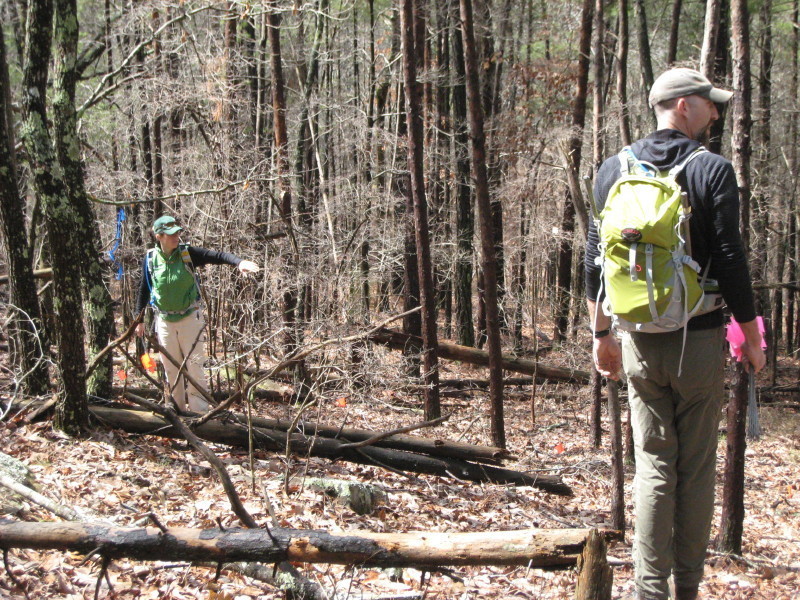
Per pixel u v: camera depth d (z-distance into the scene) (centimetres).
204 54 1293
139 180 1369
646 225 272
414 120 897
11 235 649
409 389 1159
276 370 535
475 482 686
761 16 1677
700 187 279
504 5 1916
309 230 1237
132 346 1067
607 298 293
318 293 1071
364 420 883
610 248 283
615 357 318
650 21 1923
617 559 522
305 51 1800
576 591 287
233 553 307
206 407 697
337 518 528
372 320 1325
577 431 1105
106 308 689
